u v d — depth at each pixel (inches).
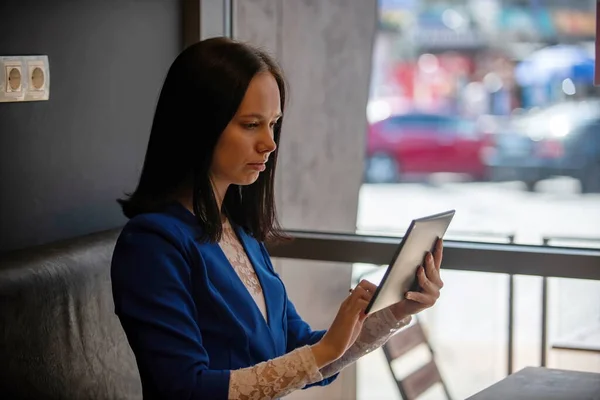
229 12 121.6
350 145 135.6
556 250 105.2
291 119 133.9
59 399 76.5
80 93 97.0
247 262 71.6
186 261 64.2
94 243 88.7
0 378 70.9
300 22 132.0
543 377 82.6
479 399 75.7
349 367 132.0
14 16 86.7
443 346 124.7
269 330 68.7
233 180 66.2
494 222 127.0
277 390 61.5
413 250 66.6
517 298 115.5
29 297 75.2
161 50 111.4
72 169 96.3
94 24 98.6
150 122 110.1
